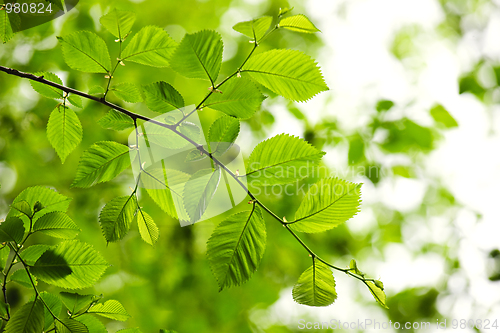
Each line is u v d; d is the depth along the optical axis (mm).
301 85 2121
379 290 2109
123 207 2141
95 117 3525
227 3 4074
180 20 3959
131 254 4066
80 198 3811
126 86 2168
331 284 2125
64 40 2141
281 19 2111
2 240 2127
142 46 2150
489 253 3998
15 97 3805
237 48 4051
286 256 4086
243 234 2115
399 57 3830
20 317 2121
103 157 2137
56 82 2170
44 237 3494
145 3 3768
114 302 2172
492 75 3332
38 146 3830
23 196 2160
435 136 3174
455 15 3895
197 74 2115
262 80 2123
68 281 2139
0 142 3686
